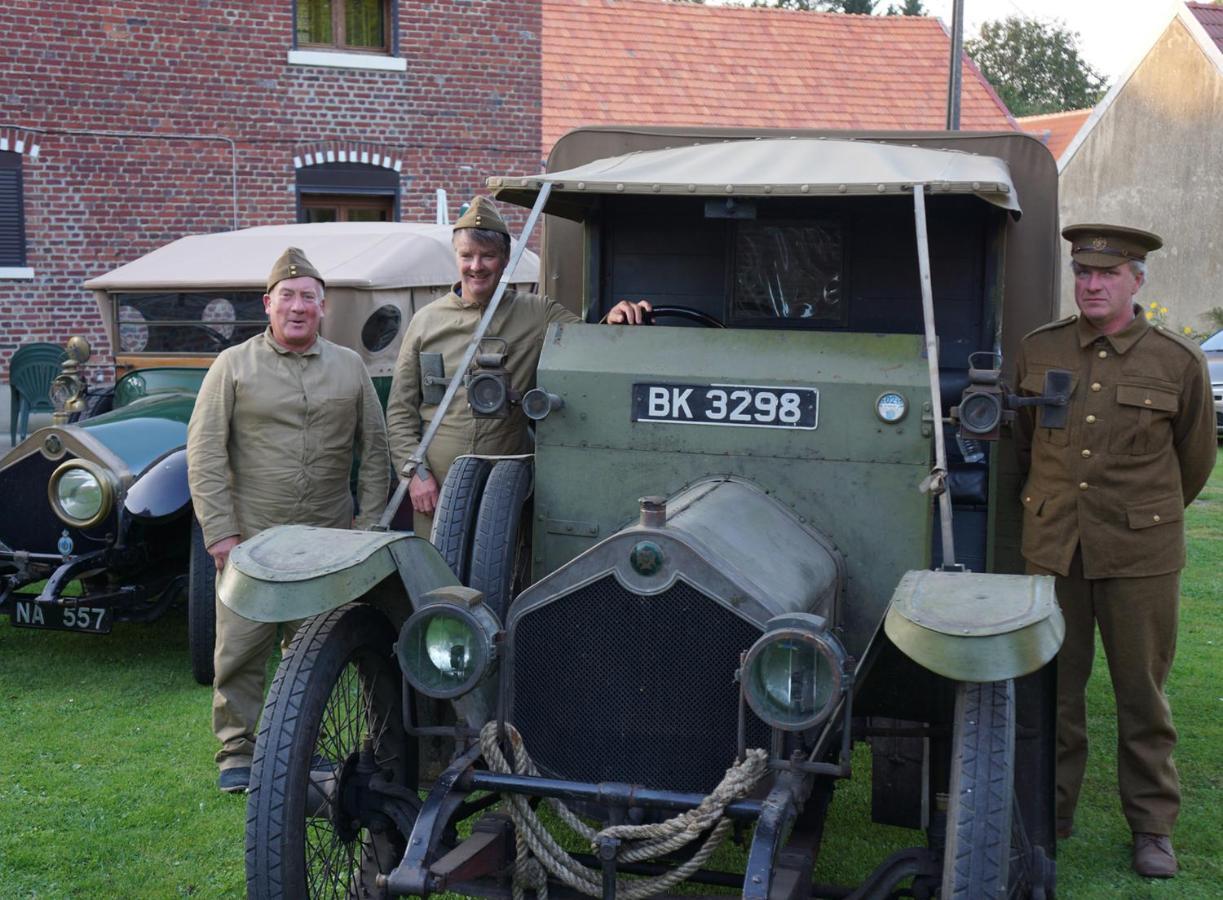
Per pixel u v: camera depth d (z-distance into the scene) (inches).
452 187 615.2
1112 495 159.9
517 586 156.5
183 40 557.6
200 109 564.4
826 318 183.5
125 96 550.9
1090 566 161.0
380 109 596.4
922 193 137.7
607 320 162.4
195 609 229.8
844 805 182.1
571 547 147.0
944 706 134.1
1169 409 158.2
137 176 557.9
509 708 122.6
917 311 181.0
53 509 234.7
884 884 119.7
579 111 734.5
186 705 225.6
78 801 181.9
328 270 275.1
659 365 144.9
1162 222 951.0
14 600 235.6
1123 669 163.2
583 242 193.5
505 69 616.7
